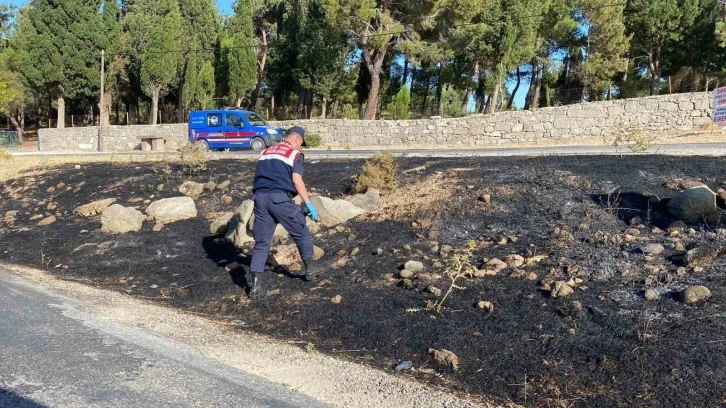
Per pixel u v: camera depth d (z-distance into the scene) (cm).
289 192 609
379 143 2528
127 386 372
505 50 3170
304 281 629
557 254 596
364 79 4159
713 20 3278
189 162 1145
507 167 902
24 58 4112
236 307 599
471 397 393
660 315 457
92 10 4228
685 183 722
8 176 1336
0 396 350
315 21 3400
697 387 369
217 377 400
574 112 2130
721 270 511
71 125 5153
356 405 373
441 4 2764
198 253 770
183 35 4141
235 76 3812
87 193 1098
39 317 524
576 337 447
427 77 4256
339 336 509
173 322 546
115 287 689
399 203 812
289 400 370
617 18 3272
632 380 387
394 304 547
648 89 3772
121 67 4341
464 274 574
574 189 757
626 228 638
